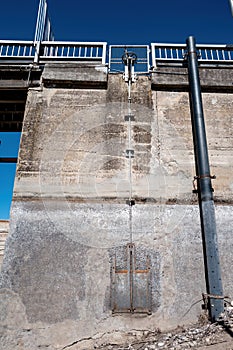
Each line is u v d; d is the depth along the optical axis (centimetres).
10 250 820
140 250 836
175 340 704
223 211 891
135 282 802
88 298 780
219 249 842
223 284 803
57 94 1027
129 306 778
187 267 824
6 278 789
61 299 774
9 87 1033
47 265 809
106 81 1033
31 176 909
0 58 1069
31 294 775
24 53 1077
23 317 753
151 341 724
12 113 1166
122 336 747
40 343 733
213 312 763
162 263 825
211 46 1084
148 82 1051
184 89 1047
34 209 870
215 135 984
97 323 759
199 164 912
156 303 784
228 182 929
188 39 1073
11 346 727
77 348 732
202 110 972
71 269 807
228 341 661
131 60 1070
